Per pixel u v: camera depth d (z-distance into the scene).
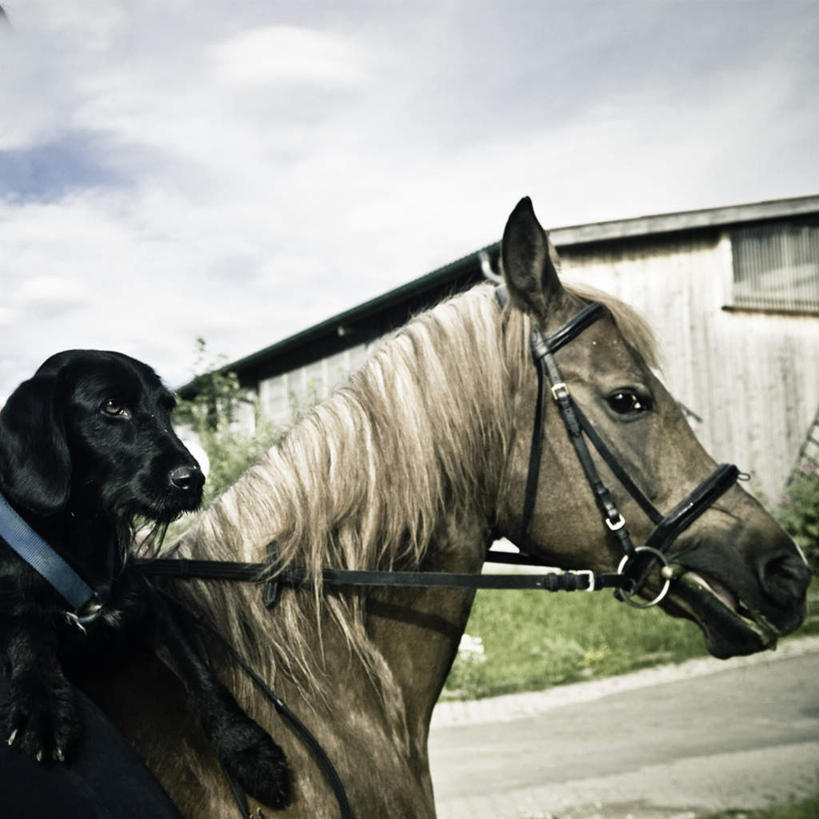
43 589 1.67
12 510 1.66
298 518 2.06
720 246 14.76
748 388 14.91
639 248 14.66
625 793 5.62
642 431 2.14
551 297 2.18
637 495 2.12
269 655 2.00
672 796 5.47
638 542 2.14
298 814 1.79
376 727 2.04
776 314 15.15
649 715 7.79
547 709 8.41
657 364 2.29
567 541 2.18
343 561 2.09
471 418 2.16
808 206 14.73
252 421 14.73
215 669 1.94
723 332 14.85
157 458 1.79
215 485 11.16
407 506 2.09
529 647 10.65
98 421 1.79
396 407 2.14
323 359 16.48
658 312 14.66
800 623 2.12
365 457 2.11
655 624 11.16
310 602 2.08
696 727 7.22
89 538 1.78
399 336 2.26
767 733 6.84
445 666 2.25
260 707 1.92
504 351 2.20
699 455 2.19
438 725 8.14
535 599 12.42
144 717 1.77
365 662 2.09
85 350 1.85
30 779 1.52
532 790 5.86
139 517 1.87
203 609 2.03
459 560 2.19
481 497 2.21
